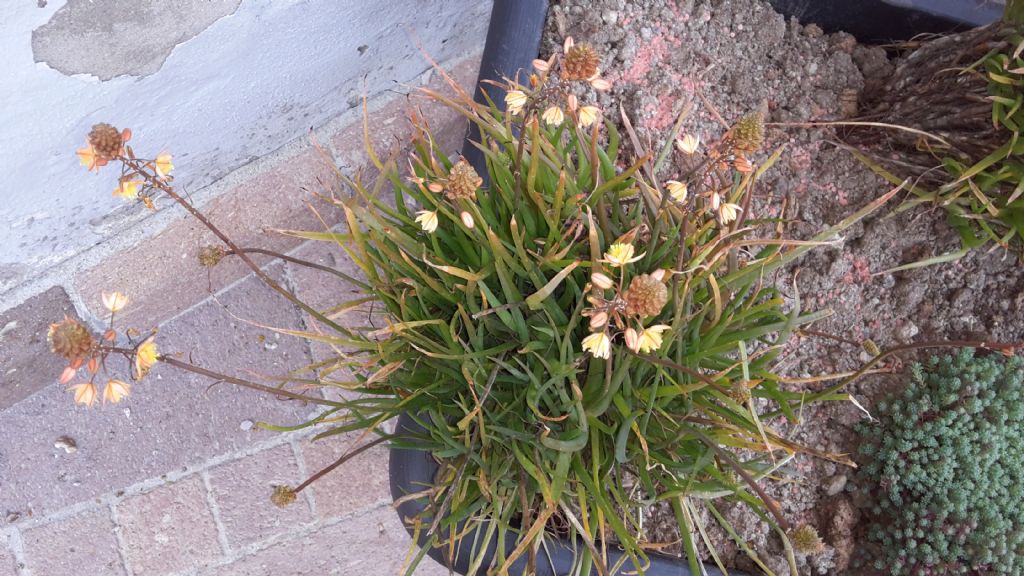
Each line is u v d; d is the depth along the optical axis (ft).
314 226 2.50
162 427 2.49
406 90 2.41
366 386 1.59
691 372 1.26
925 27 2.03
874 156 1.97
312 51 2.03
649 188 1.45
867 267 1.99
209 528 2.45
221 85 1.93
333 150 2.40
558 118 1.24
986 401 1.81
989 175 1.74
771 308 1.59
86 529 2.47
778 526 1.46
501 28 1.73
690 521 1.63
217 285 2.51
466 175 1.21
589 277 1.49
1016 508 1.77
